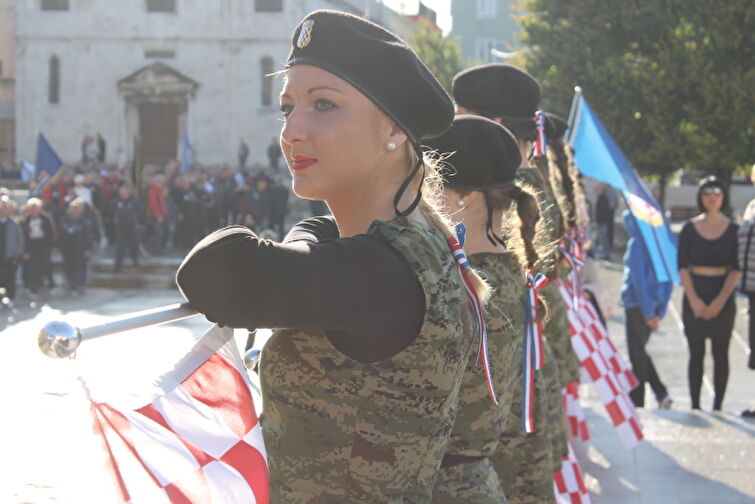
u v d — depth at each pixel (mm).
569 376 5023
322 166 1796
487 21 57438
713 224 7684
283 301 1588
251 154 42844
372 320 1675
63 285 19203
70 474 4715
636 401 8039
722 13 24109
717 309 7629
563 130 5121
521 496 3342
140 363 6562
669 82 24531
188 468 1756
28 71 42906
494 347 2799
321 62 1756
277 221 25547
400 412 1773
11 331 12281
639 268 7926
